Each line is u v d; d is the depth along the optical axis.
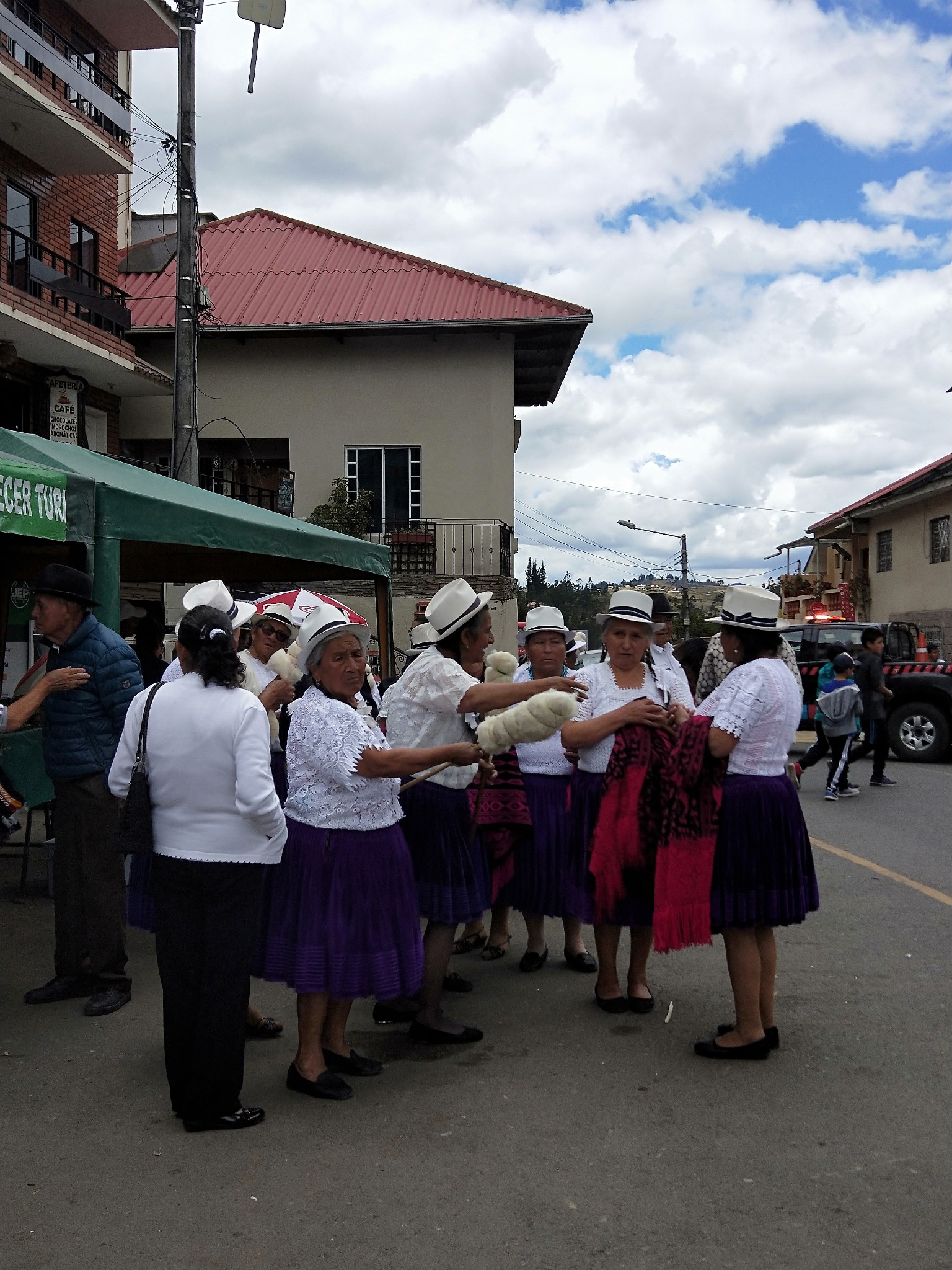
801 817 4.41
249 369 21.03
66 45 17.81
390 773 3.91
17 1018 4.95
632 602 5.01
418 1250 3.02
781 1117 3.87
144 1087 4.18
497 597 20.83
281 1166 3.52
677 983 5.54
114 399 19.81
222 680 3.74
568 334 20.81
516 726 3.91
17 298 14.87
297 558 7.93
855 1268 2.92
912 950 6.00
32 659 7.36
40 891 7.30
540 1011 5.09
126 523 6.13
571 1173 3.46
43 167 17.38
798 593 37.06
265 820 3.68
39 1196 3.33
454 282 21.98
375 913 3.99
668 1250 3.01
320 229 24.53
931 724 15.51
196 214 12.61
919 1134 3.72
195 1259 2.98
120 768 3.87
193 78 12.47
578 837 5.08
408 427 20.98
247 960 3.78
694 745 4.29
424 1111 3.94
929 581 27.11
